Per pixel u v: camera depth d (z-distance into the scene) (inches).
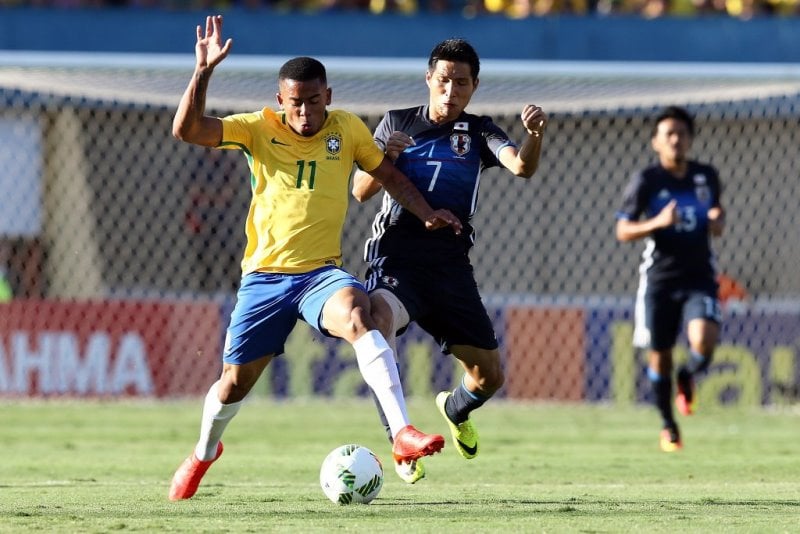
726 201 1770.4
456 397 797.9
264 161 678.5
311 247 673.6
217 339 1551.4
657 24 1753.2
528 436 1275.8
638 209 1137.4
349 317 650.2
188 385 1553.9
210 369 1555.1
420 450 614.2
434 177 747.4
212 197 1712.6
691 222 1127.0
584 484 858.1
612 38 1752.0
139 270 1752.0
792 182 1755.7
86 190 1738.4
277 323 671.1
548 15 1749.5
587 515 635.5
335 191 681.6
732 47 1753.2
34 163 1712.6
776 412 1528.1
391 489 802.8
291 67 659.4
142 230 1749.5
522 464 1014.4
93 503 697.0
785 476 932.0
